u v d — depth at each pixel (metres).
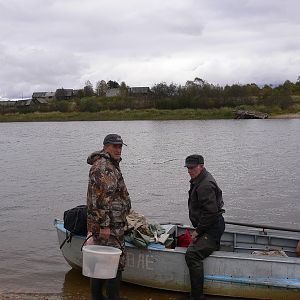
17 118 100.56
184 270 6.80
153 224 7.31
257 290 6.63
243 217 13.52
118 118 94.19
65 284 7.69
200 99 96.62
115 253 5.47
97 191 5.50
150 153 33.34
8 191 17.98
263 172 22.95
